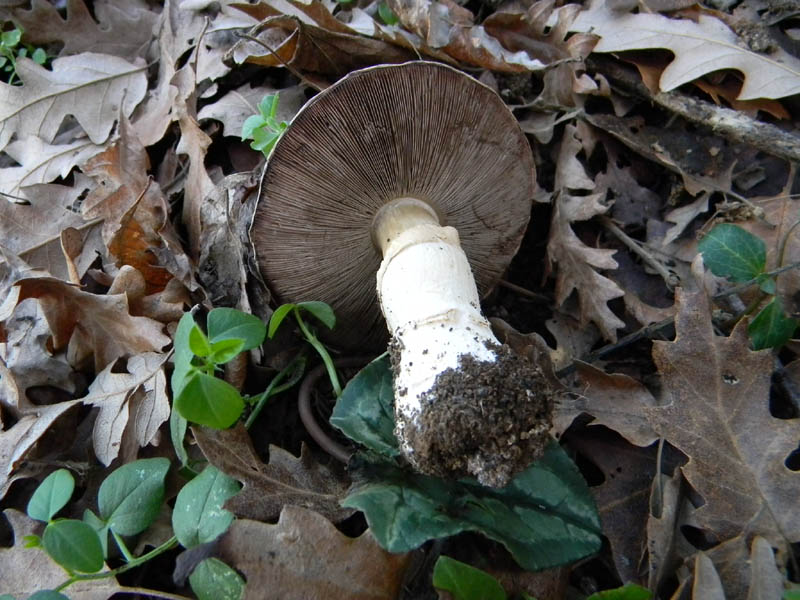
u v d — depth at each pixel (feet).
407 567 0.62
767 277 0.74
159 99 1.04
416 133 0.71
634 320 0.88
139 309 0.82
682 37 0.95
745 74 0.91
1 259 0.87
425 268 0.73
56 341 0.80
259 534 0.59
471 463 0.63
